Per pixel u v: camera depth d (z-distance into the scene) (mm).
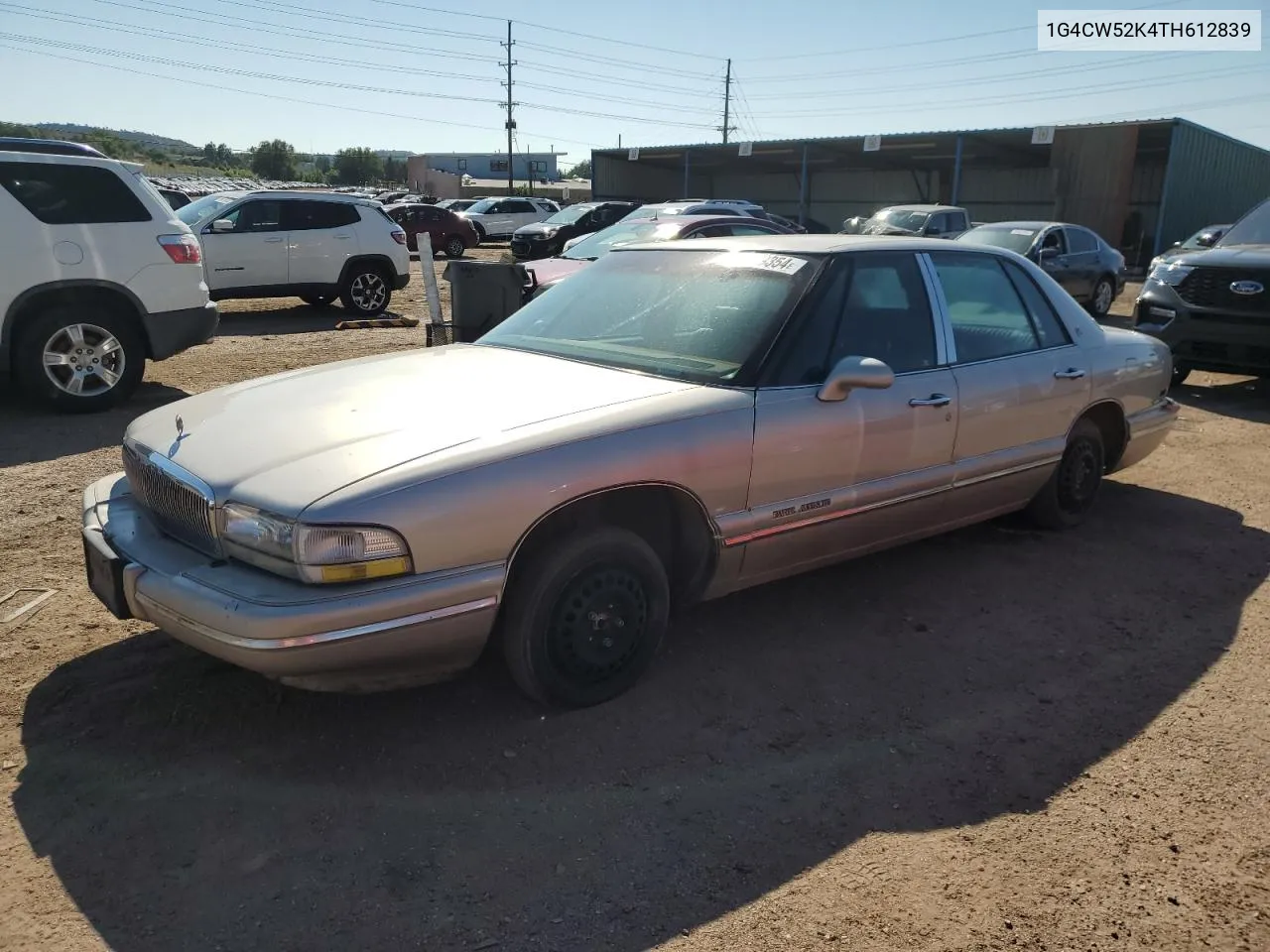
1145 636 4016
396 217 27328
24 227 7094
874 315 4020
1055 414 4734
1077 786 2969
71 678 3467
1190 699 3500
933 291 4289
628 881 2525
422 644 2809
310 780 2914
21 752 3029
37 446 6539
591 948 2299
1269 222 9125
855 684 3572
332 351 10805
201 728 3172
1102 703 3467
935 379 4121
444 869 2555
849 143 34750
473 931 2344
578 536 3129
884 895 2486
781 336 3670
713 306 3914
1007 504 4711
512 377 3660
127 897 2430
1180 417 8273
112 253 7438
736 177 47000
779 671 3654
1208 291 8609
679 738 3188
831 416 3674
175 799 2814
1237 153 33000
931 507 4215
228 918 2367
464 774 2959
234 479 2883
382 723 3221
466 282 7324
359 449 2938
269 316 14383
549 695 3221
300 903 2422
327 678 2777
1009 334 4637
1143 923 2404
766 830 2738
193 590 2768
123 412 7637
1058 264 14883
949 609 4246
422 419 3172
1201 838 2734
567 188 65562
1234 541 5152
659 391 3441
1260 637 4016
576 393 3430
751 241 4316
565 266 9914
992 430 4395
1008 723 3324
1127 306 18219
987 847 2684
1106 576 4645
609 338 4020
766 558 3637
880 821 2787
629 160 42844
